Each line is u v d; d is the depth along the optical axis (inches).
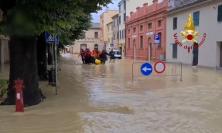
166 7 1921.8
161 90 714.2
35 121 437.4
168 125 415.5
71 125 416.5
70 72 1207.6
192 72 1157.1
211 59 1416.1
